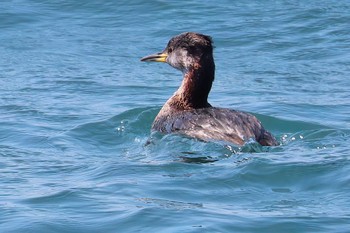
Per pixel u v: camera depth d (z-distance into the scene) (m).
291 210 11.27
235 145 14.17
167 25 24.39
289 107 17.84
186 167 13.16
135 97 18.83
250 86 19.78
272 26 24.30
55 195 11.89
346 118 17.08
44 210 11.31
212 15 25.11
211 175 12.67
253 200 11.72
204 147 14.21
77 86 19.62
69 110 17.55
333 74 20.81
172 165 13.27
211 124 14.70
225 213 11.13
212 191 12.07
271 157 13.42
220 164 13.26
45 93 18.97
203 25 24.38
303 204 11.53
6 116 16.98
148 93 19.19
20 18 24.81
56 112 17.34
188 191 12.04
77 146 15.03
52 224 10.80
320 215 11.05
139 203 11.49
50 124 16.44
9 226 10.77
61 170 13.32
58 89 19.33
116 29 24.28
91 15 25.28
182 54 16.11
